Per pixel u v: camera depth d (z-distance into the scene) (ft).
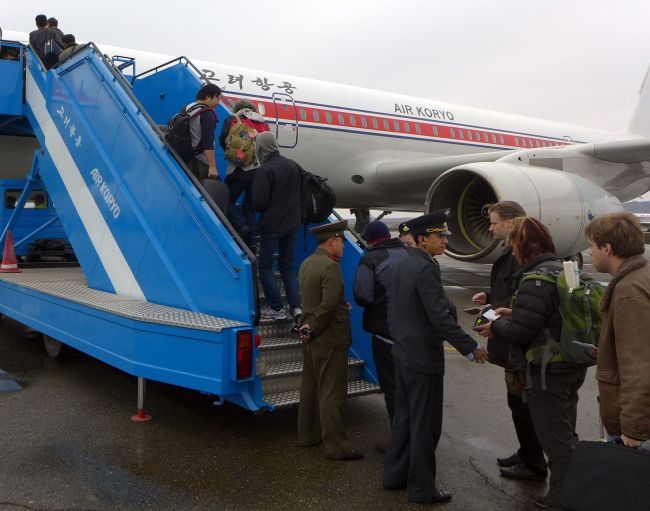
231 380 10.46
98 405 13.46
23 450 10.77
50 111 18.11
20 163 25.16
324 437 10.83
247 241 15.15
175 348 10.95
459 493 9.60
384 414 13.62
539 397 8.45
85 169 15.76
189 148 13.29
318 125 34.06
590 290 8.00
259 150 13.62
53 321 14.62
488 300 10.84
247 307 10.71
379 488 9.68
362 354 13.78
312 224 15.92
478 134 44.42
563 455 8.34
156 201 13.20
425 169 33.32
